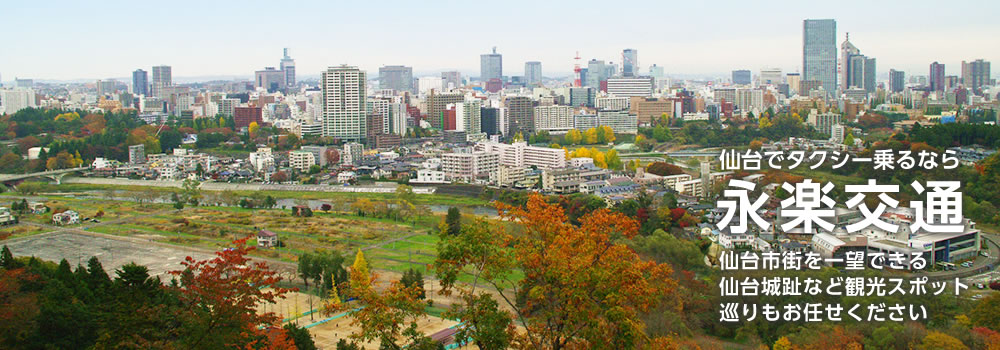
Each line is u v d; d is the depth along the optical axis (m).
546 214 105.44
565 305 97.25
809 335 179.25
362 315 98.12
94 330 141.00
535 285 102.88
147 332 117.75
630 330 93.88
